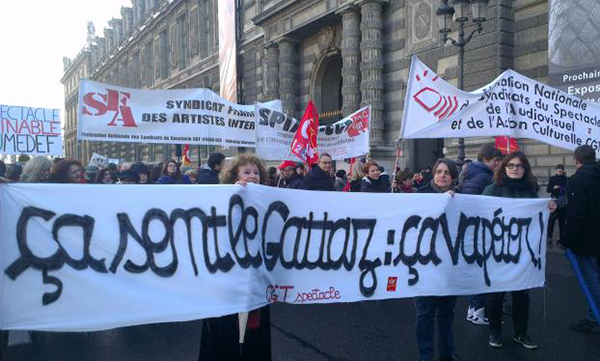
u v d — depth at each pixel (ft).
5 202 7.44
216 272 8.84
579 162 14.33
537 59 34.06
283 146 23.39
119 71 170.30
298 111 62.64
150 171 25.75
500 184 13.71
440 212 11.74
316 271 10.32
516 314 13.34
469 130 15.46
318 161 19.76
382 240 11.09
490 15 35.88
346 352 13.01
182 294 8.57
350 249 10.72
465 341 13.75
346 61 49.08
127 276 8.23
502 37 35.12
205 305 8.66
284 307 17.43
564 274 21.81
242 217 9.22
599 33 28.35
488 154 16.25
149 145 136.67
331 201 10.49
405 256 11.34
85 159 208.54
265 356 9.20
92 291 7.95
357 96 48.88
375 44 46.06
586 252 13.65
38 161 14.52
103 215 8.14
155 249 8.46
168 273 8.52
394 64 45.91
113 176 30.07
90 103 19.27
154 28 131.03
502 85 15.75
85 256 7.97
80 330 7.84
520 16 35.14
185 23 112.27
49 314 7.66
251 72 74.74
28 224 7.58
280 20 61.21
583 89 29.19
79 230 7.95
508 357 12.53
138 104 20.35
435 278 11.62
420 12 42.70
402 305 17.57
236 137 23.13
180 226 8.68
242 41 77.05
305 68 61.16
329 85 60.44
